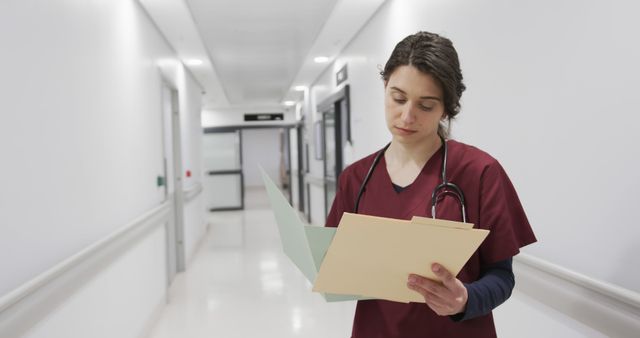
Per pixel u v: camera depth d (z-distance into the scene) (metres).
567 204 1.33
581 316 1.28
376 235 0.59
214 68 5.39
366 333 0.88
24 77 1.42
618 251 1.14
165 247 3.51
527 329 1.59
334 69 5.10
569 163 1.32
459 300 0.65
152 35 3.38
